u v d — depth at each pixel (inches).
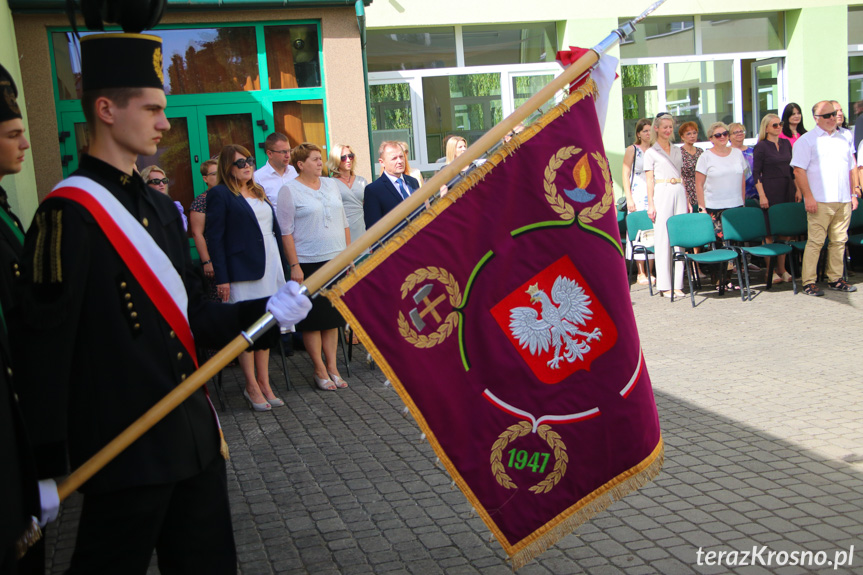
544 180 110.7
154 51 94.1
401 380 103.0
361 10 343.6
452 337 105.7
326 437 209.3
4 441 80.9
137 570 93.4
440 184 103.6
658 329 313.3
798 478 163.3
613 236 114.2
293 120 367.9
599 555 135.4
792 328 300.0
